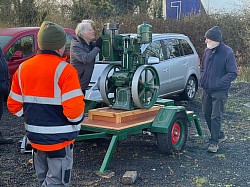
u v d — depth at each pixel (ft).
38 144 7.36
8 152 12.71
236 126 16.38
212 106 12.67
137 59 12.04
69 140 7.44
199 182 10.31
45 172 7.80
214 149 12.60
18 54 19.10
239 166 11.54
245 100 21.86
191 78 21.03
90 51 12.18
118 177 10.59
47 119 7.27
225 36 33.88
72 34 21.57
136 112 12.04
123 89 12.00
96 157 12.24
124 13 47.83
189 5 42.78
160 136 12.02
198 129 14.25
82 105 7.22
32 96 7.30
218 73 12.32
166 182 10.31
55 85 7.16
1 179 10.49
